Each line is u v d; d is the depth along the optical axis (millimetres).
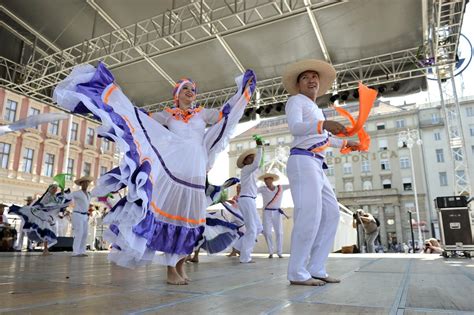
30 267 3707
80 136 23047
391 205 36281
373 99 2176
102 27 9055
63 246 10242
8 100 18922
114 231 2068
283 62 9695
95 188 2035
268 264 4457
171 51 8547
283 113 10727
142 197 1924
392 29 8375
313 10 7574
